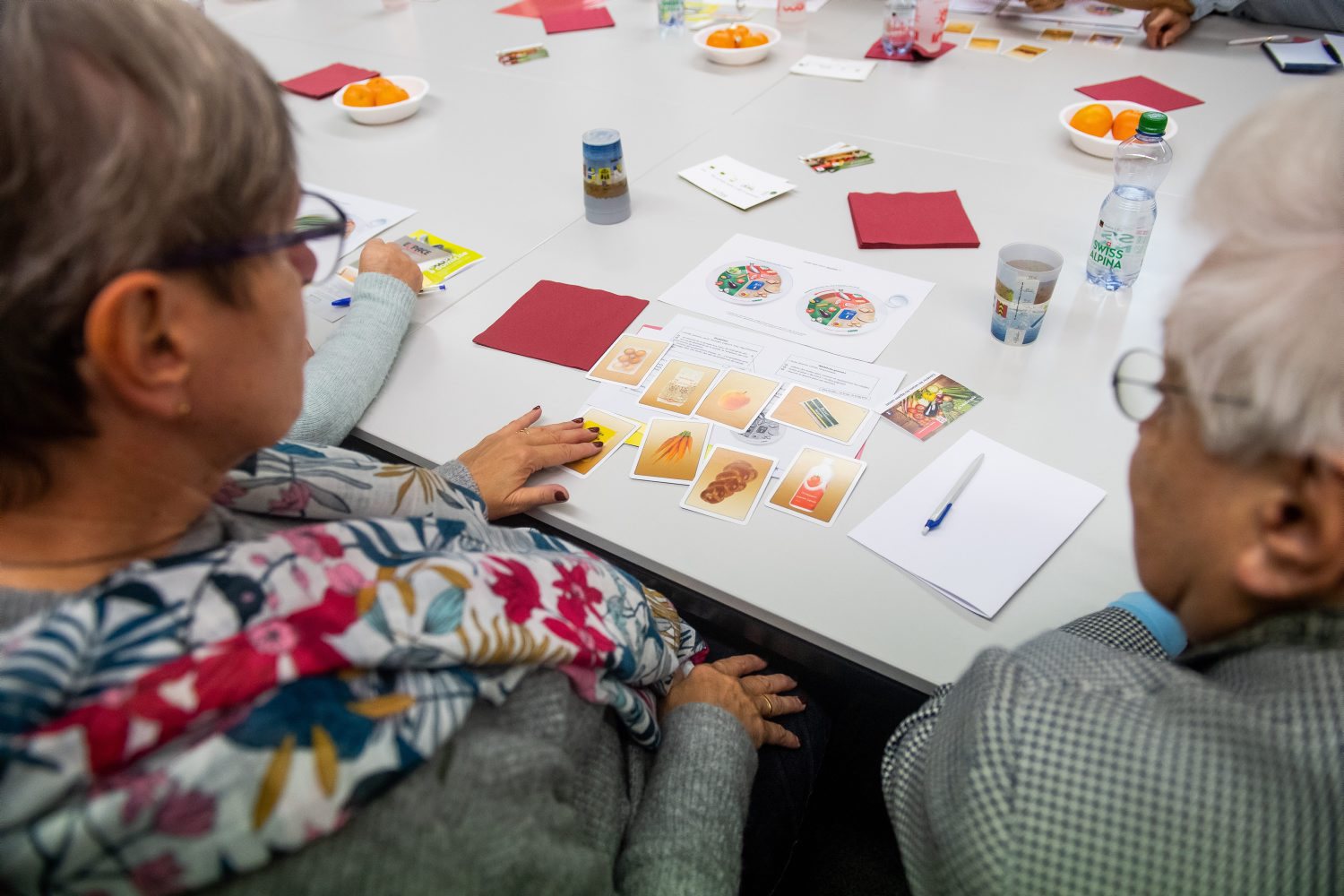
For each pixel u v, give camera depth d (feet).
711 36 6.95
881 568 2.92
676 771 2.57
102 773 1.33
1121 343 3.83
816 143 5.69
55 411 1.42
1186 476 1.58
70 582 1.61
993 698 1.75
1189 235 1.57
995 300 4.06
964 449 3.35
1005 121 5.79
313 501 2.28
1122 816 1.50
